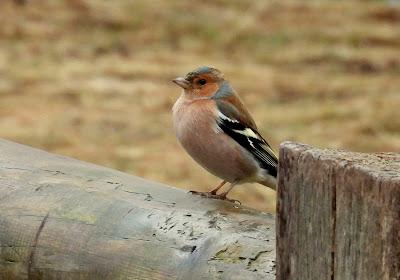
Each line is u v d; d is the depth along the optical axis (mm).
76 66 20578
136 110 17922
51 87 19078
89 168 6004
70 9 24062
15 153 6277
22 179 5863
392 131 16969
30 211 5574
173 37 23406
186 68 20984
